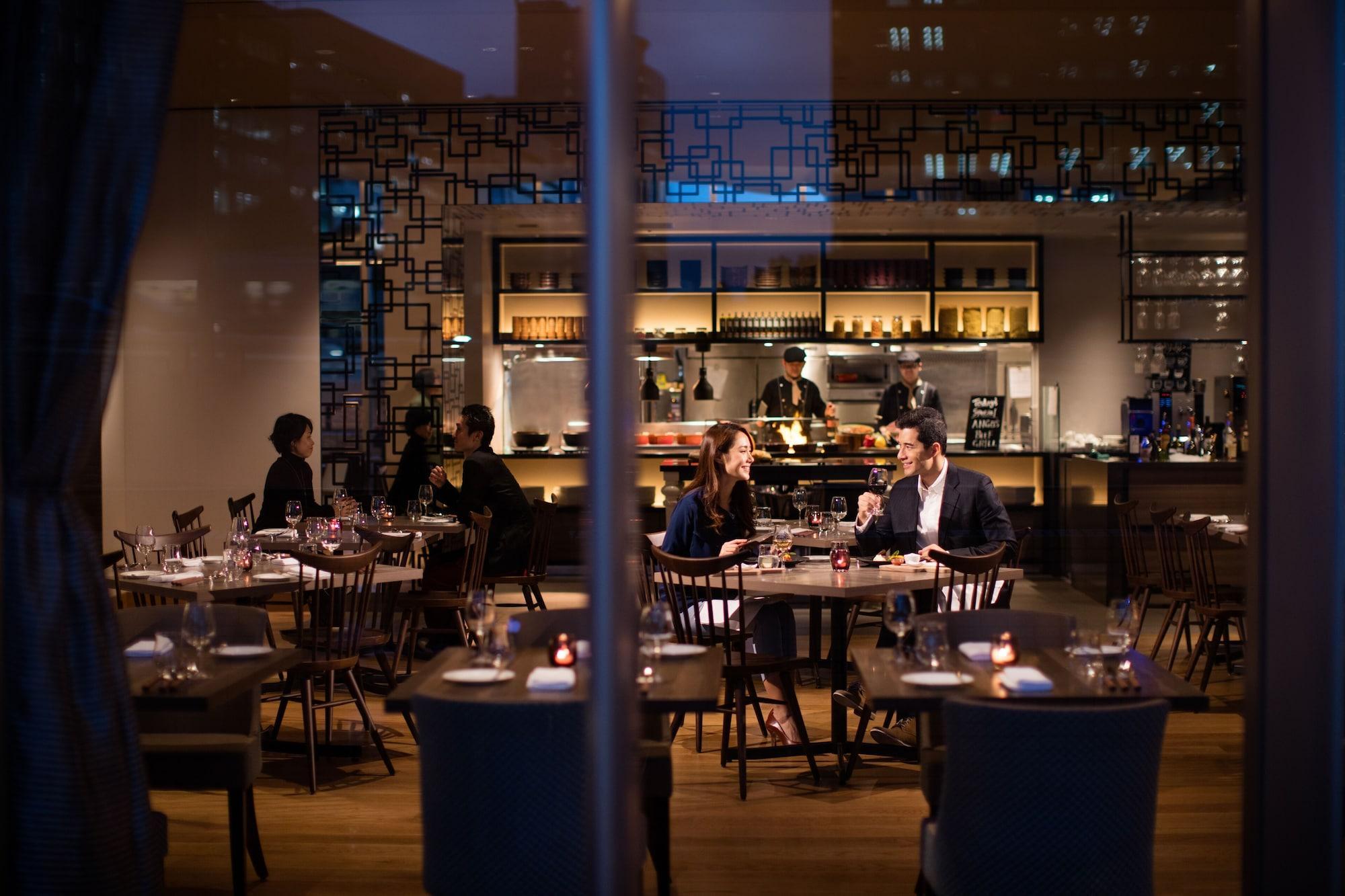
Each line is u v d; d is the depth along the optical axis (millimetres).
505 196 9477
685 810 3994
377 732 4777
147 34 2965
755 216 10398
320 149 8852
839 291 11016
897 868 3504
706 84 8422
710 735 4863
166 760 3248
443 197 9312
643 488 9844
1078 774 2377
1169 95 8562
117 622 2943
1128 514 6902
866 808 4020
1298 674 2725
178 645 3238
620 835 2520
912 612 3219
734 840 3723
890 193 9836
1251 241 2768
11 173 2885
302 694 4441
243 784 3264
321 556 4480
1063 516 9383
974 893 2443
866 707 4422
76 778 2801
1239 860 3500
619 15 2607
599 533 2578
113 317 2924
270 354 8758
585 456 2596
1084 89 8422
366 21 6965
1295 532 2727
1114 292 10758
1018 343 10945
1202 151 9328
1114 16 6844
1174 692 2891
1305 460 2730
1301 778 2721
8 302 2857
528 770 2504
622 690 2551
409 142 9047
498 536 6586
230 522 8516
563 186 9477
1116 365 10797
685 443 10125
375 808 4094
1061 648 3402
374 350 9156
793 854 3615
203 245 8695
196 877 3465
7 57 2906
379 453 9125
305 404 8766
